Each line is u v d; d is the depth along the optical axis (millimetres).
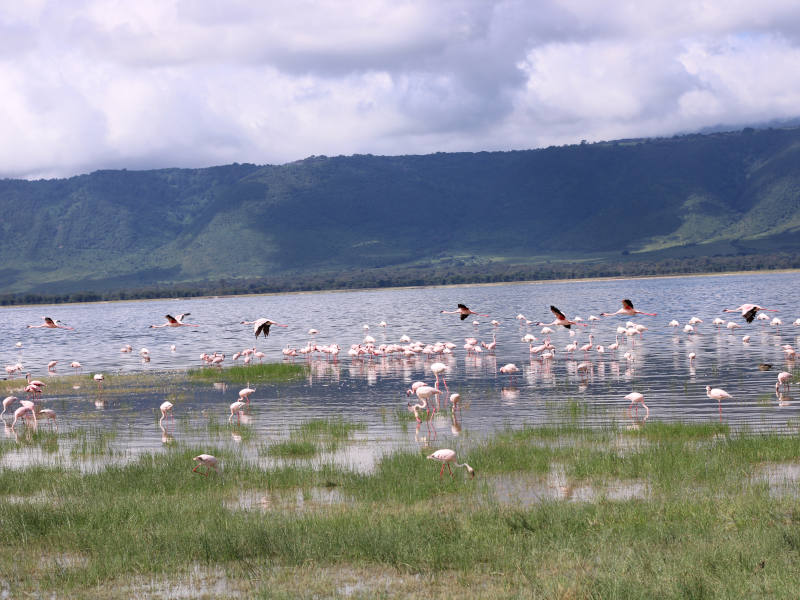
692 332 66000
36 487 22547
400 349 55125
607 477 21594
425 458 24062
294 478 22078
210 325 109438
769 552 15086
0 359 66750
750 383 38406
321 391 40719
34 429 32219
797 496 19000
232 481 22266
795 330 66188
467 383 41844
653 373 43031
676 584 13602
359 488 21000
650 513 17938
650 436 26719
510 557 15617
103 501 20250
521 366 48250
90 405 38500
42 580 15320
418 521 17656
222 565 16000
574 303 119125
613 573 14133
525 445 25453
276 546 16531
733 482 20344
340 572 15414
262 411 34969
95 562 15945
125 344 79688
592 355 52594
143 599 14438
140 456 25781
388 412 33812
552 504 18594
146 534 17547
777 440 24656
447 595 14055
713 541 15742
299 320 109125
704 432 26938
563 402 34781
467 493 20453
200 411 35594
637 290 158750
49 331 112000
